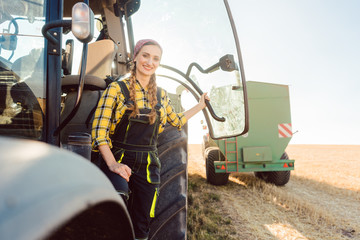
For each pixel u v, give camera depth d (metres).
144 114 1.49
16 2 1.46
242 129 1.89
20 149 0.41
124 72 2.93
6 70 1.34
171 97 2.47
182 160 2.26
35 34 1.44
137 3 2.69
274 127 6.64
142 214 1.49
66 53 2.00
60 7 1.50
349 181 7.62
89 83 1.88
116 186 1.30
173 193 2.17
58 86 1.42
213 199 5.45
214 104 2.16
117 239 0.64
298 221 4.36
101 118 1.41
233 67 1.92
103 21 2.93
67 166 0.45
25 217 0.30
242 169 6.44
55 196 0.35
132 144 1.46
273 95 6.74
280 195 5.71
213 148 7.18
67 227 0.54
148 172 1.48
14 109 1.33
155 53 1.56
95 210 0.53
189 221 4.08
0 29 1.43
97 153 1.64
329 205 5.29
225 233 3.79
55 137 1.36
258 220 4.37
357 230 4.04
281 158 6.73
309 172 9.30
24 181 0.34
